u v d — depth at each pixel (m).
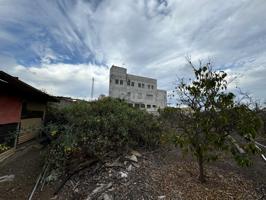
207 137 3.32
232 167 5.01
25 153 6.54
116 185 3.77
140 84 34.16
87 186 3.87
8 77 5.29
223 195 3.43
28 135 7.66
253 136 2.90
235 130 3.21
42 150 6.73
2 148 5.62
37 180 4.29
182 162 5.44
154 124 7.17
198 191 3.54
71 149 4.65
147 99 34.56
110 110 8.39
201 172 3.92
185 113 3.91
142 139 6.88
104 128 5.75
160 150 6.79
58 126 5.57
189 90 3.72
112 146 5.46
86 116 6.56
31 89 6.54
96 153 4.89
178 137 3.63
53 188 4.00
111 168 4.54
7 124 6.06
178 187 3.70
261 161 5.58
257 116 3.18
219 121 3.18
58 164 4.57
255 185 3.95
